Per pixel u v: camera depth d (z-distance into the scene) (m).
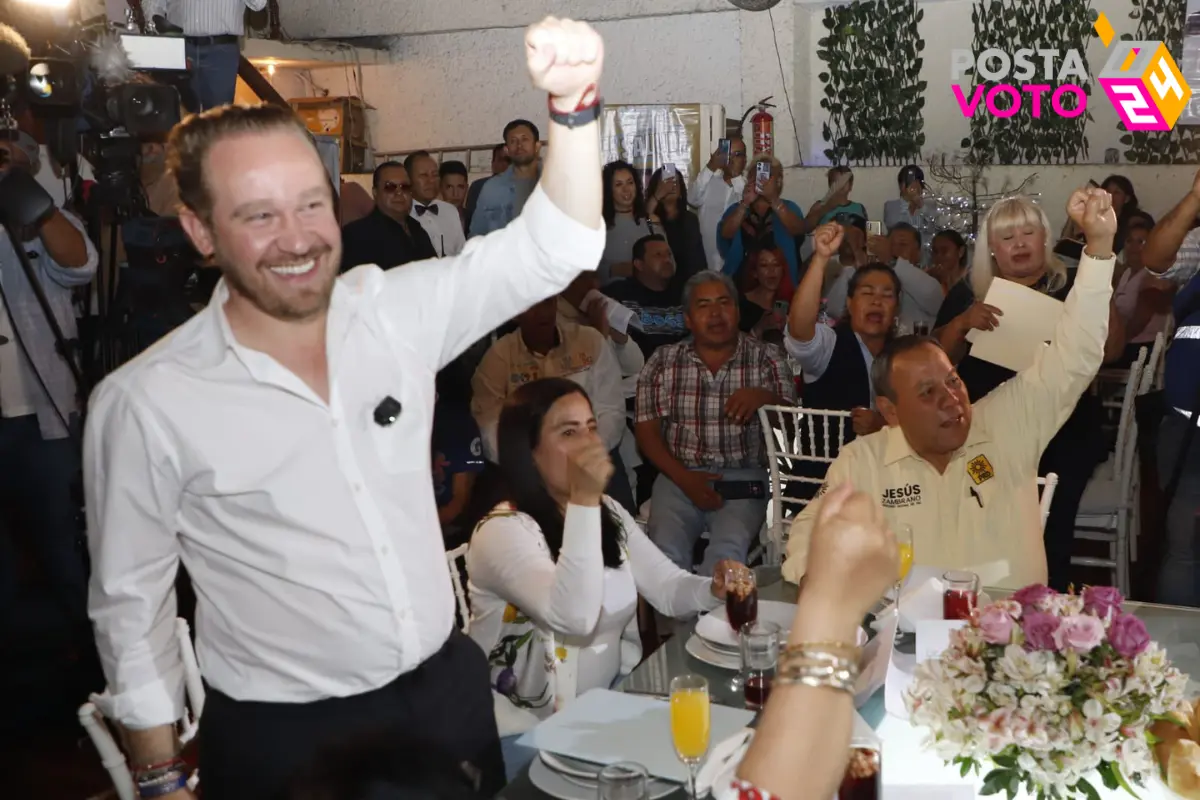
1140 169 7.70
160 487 1.42
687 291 3.78
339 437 1.43
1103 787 1.49
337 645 1.44
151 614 1.49
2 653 3.55
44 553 3.58
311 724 1.45
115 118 3.46
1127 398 3.54
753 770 0.75
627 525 2.49
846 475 2.56
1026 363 3.12
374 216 5.24
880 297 3.67
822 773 0.75
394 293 1.50
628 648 2.42
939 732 1.44
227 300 1.45
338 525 1.42
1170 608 2.14
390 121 8.83
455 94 8.64
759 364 3.80
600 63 1.30
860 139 8.27
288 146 1.35
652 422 3.81
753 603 2.02
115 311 3.55
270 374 1.41
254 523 1.42
